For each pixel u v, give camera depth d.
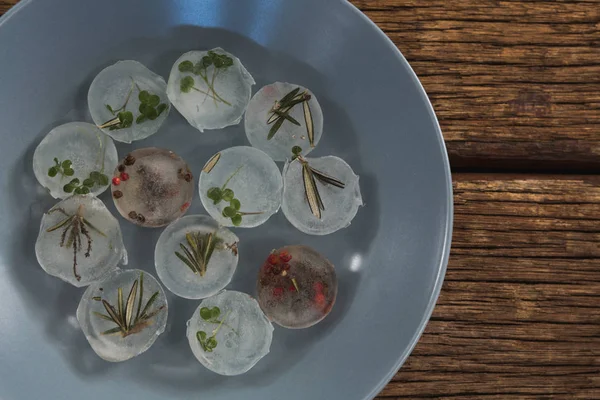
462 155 0.42
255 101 0.41
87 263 0.39
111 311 0.38
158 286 0.39
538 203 0.42
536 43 0.42
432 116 0.38
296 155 0.40
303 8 0.38
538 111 0.42
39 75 0.38
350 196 0.40
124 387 0.38
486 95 0.42
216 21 0.39
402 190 0.39
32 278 0.38
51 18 0.37
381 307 0.39
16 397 0.37
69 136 0.39
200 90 0.40
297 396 0.39
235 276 0.40
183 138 0.41
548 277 0.42
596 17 0.43
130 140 0.40
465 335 0.41
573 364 0.41
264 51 0.40
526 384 0.41
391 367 0.38
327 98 0.41
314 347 0.39
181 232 0.40
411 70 0.38
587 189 0.42
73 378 0.38
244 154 0.41
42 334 0.38
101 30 0.38
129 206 0.40
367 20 0.38
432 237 0.38
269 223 0.41
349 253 0.40
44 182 0.39
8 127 0.38
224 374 0.39
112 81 0.40
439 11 0.42
